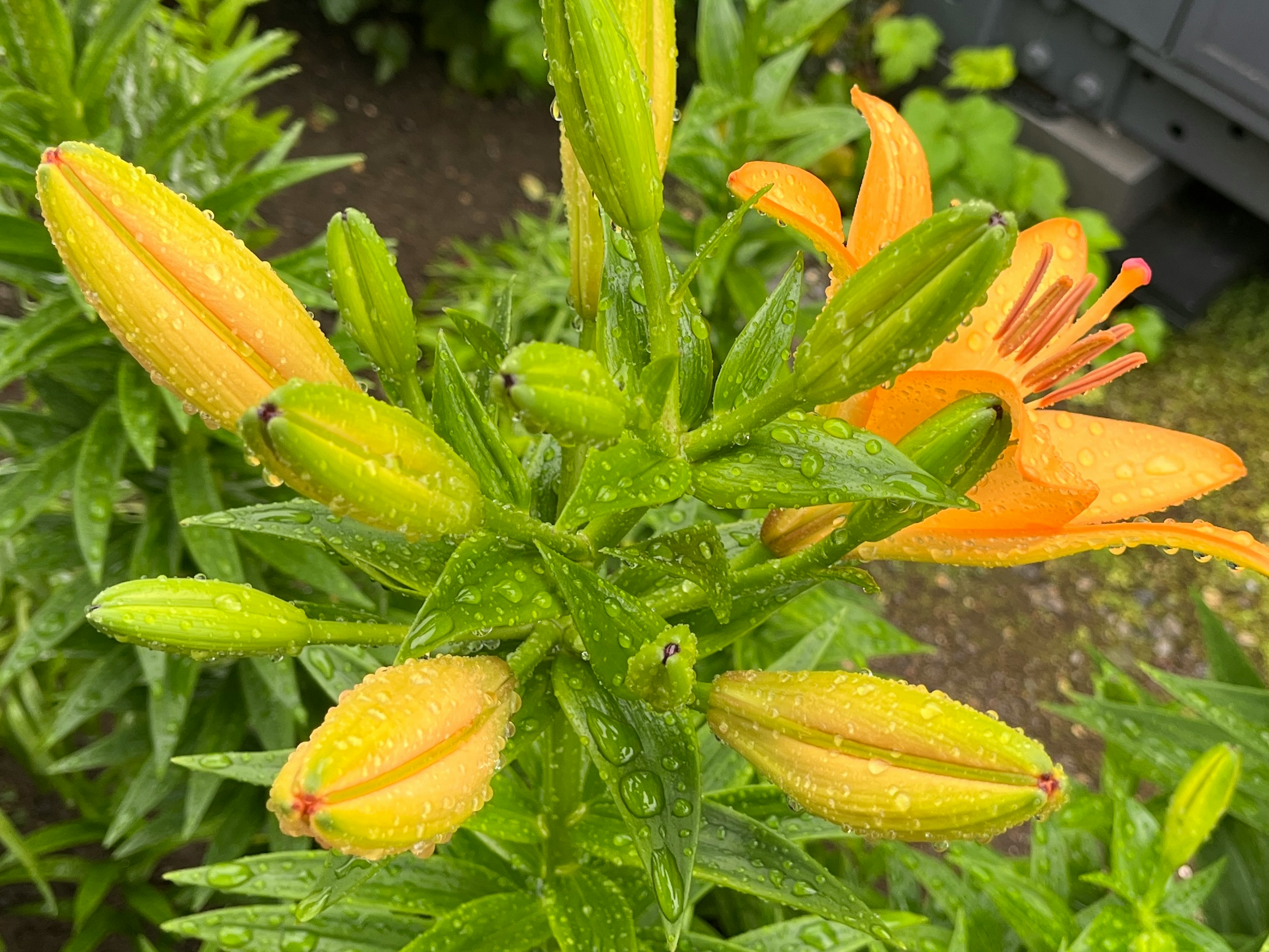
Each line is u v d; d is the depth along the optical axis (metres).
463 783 0.19
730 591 0.22
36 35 0.38
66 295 0.44
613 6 0.21
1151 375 1.00
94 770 0.67
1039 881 0.42
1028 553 0.22
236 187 0.45
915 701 0.19
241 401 0.20
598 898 0.29
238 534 0.50
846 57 1.17
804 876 0.24
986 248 0.17
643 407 0.20
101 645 0.50
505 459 0.22
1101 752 0.81
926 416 0.22
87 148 0.18
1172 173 1.02
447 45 1.13
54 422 0.50
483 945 0.28
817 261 1.02
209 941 0.42
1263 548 0.20
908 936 0.41
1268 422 0.97
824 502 0.20
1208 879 0.34
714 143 0.60
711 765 0.36
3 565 0.53
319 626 0.22
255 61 0.50
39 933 0.61
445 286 0.95
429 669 0.19
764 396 0.20
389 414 0.18
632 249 0.24
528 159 1.11
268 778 0.30
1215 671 0.46
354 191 1.02
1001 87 1.07
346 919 0.31
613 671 0.21
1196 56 0.89
